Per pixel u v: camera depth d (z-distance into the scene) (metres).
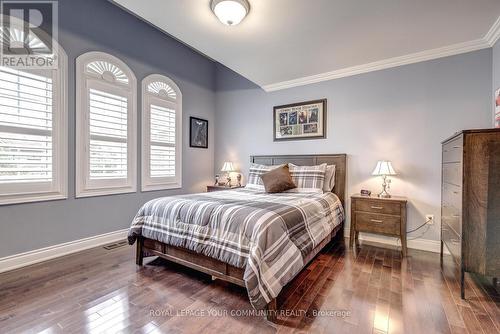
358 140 3.48
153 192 3.78
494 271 1.79
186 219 2.15
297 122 3.99
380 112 3.32
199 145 4.62
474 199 1.84
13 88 2.37
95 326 1.55
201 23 2.39
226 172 4.80
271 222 1.79
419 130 3.07
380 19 2.32
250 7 2.13
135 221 2.49
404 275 2.30
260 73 3.70
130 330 1.52
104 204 3.14
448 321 1.62
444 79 2.92
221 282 2.15
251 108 4.53
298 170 3.54
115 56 3.23
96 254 2.78
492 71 2.66
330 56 3.11
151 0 2.05
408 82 3.13
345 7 2.14
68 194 2.78
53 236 2.67
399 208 2.80
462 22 2.36
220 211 2.00
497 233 1.77
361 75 3.46
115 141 3.24
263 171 3.77
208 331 1.52
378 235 3.33
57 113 2.66
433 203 2.97
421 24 2.40
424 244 3.01
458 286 2.09
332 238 3.14
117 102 3.25
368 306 1.79
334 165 3.55
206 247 1.95
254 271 1.58
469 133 1.84
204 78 4.74
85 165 2.93
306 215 2.26
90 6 2.97
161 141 3.89
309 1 2.05
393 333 1.50
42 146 2.57
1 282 2.11
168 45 4.01
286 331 1.52
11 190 2.37
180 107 4.23
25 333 1.48
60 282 2.12
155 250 2.43
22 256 2.44
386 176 3.24
